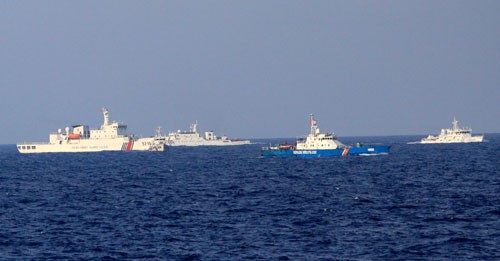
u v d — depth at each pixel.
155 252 118.06
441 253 114.12
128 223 147.88
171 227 141.50
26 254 118.44
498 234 128.38
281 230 135.88
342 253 115.12
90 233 136.62
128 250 120.00
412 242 122.31
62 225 147.12
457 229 134.12
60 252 119.62
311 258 112.06
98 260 113.50
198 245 122.69
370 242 122.94
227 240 126.69
